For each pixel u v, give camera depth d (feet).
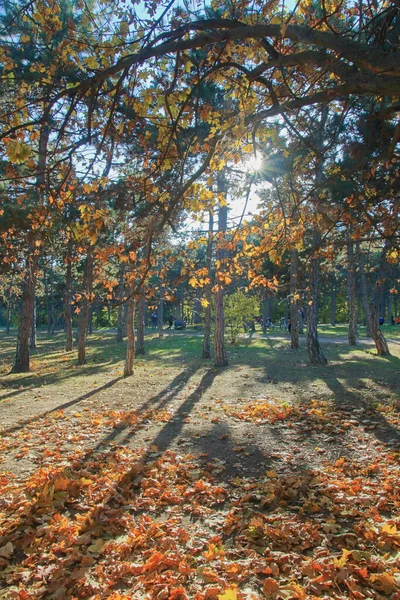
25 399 32.83
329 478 15.46
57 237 23.71
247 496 13.92
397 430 21.26
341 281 129.29
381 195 15.64
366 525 11.57
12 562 10.61
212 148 10.66
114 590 9.39
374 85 8.18
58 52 10.97
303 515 12.62
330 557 10.18
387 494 13.71
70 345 78.64
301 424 23.25
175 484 15.37
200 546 11.05
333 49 7.87
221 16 11.68
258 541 11.19
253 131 11.20
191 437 21.39
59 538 11.53
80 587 9.44
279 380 38.32
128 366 44.96
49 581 9.71
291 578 9.51
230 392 33.91
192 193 12.21
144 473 16.37
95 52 10.28
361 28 9.89
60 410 28.40
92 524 12.32
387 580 9.08
